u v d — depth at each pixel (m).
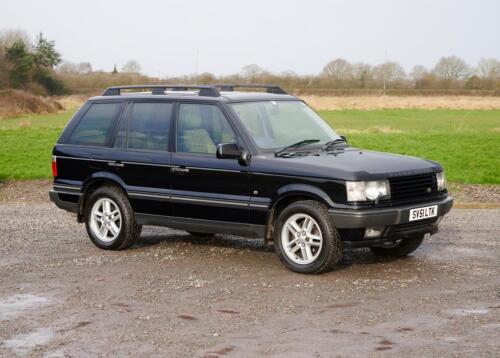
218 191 8.64
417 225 8.30
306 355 5.47
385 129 32.88
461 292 7.25
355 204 7.75
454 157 21.97
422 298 7.04
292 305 6.88
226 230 8.67
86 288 7.71
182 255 9.27
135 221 9.45
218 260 8.96
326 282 7.76
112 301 7.17
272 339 5.87
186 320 6.46
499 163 20.61
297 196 8.24
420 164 8.46
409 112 57.28
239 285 7.69
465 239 10.13
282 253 8.25
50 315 6.73
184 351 5.62
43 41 96.38
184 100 9.12
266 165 8.27
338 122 44.94
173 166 8.96
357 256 9.13
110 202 9.59
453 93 82.56
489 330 6.00
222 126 8.72
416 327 6.11
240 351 5.59
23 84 84.31
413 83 85.62
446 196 8.70
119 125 9.59
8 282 8.05
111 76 87.62
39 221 12.16
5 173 19.14
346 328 6.12
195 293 7.40
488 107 63.25
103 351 5.68
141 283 7.87
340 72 84.56
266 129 8.77
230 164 8.53
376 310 6.65
